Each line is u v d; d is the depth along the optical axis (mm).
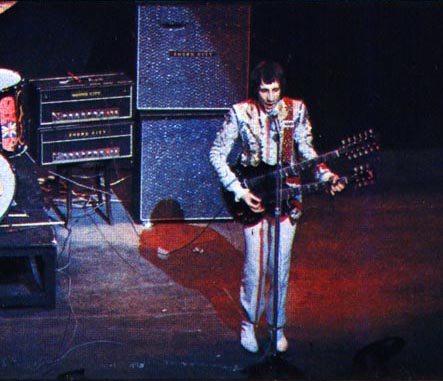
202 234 10445
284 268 7738
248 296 7926
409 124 13109
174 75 10203
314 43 12812
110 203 11016
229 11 10125
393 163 12516
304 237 10430
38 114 10156
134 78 10891
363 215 11008
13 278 9227
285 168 7535
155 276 9562
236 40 10211
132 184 10859
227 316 8844
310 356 8148
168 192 10547
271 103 7395
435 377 7859
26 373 7797
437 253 10195
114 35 12266
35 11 12227
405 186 11820
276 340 7891
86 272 9570
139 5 9984
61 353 8133
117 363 8000
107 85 10305
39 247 8750
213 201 10648
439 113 13172
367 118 13023
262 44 12766
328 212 11039
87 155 10414
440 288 9453
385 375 7859
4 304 8812
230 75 10281
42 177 11234
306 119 7578
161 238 10328
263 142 7535
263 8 12656
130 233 10438
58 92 10164
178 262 9852
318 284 9445
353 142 7461
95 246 10125
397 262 9961
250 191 7625
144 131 10297
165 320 8727
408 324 8758
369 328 8664
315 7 12719
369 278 9609
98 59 12320
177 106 10289
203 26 10133
